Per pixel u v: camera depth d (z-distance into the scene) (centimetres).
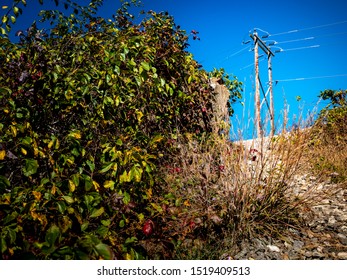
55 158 205
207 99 463
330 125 592
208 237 251
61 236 156
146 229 204
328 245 241
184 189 293
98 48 304
